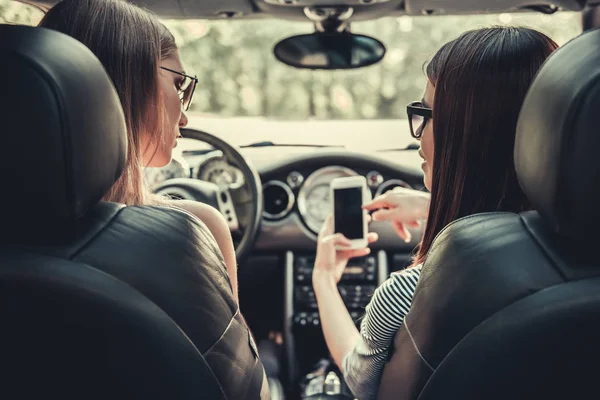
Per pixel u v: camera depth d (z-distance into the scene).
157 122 1.44
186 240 1.13
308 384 2.95
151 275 1.05
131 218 1.10
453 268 1.11
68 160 0.93
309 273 3.07
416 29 4.06
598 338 0.94
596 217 0.91
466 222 1.15
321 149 3.00
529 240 1.04
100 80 1.01
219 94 5.64
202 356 1.06
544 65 1.00
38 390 1.00
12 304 0.96
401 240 3.01
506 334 0.98
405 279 1.42
